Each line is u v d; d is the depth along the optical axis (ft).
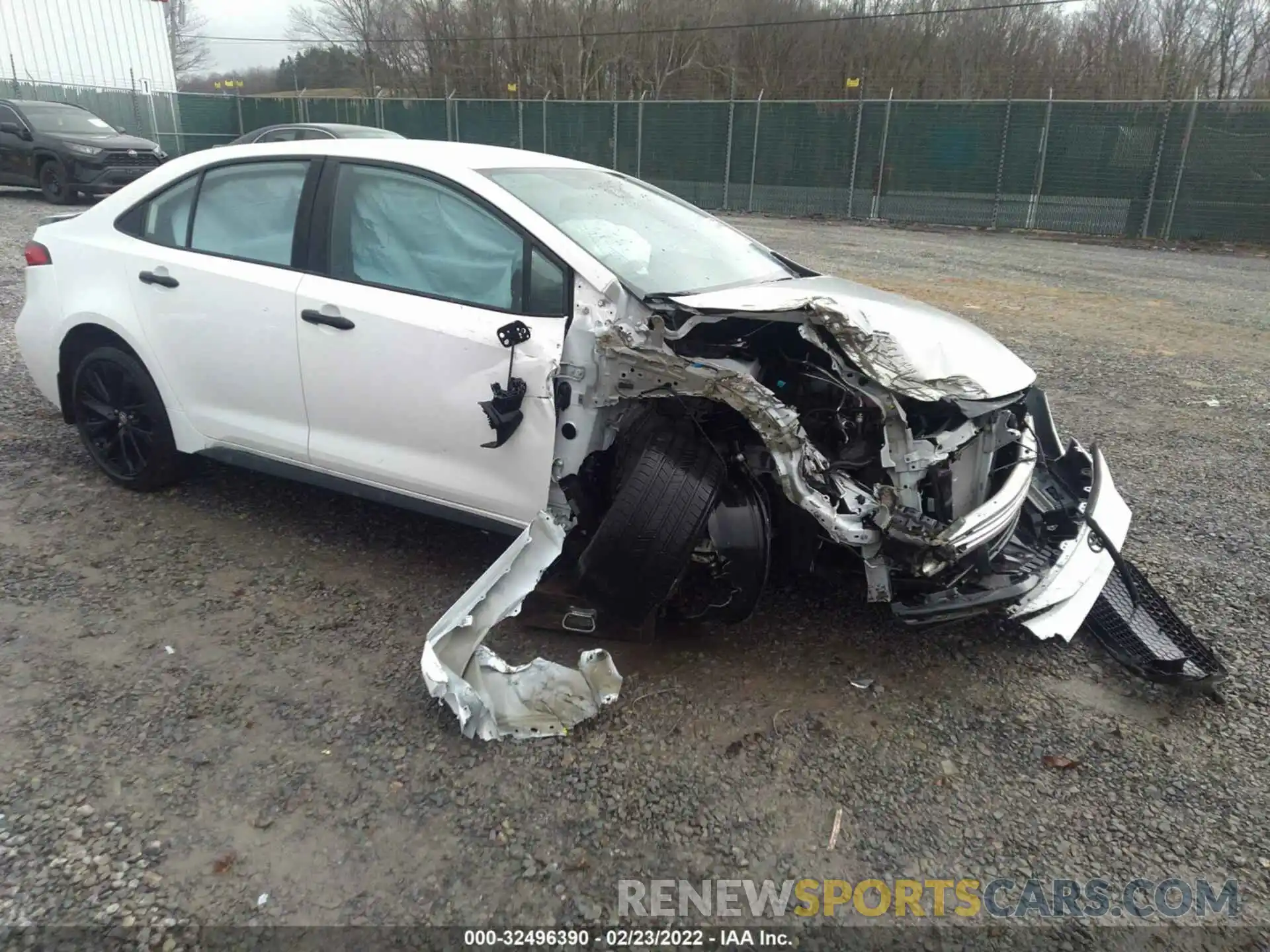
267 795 8.38
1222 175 56.24
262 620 11.19
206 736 9.11
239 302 12.36
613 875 7.70
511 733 9.25
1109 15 101.35
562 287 10.42
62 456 15.79
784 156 70.44
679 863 7.85
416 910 7.28
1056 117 60.23
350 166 12.00
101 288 13.75
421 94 130.52
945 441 9.70
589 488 10.76
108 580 11.93
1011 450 11.01
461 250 11.12
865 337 9.61
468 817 8.24
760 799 8.60
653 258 11.47
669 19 114.52
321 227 11.99
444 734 9.29
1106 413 20.77
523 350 10.33
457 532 13.70
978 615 10.07
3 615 10.98
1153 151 57.82
